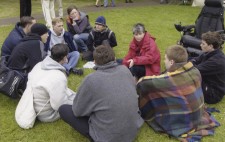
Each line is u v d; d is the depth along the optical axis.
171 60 3.46
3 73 3.95
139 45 4.80
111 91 2.91
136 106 3.04
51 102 3.48
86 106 3.05
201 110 3.51
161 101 3.49
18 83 3.89
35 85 3.57
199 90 3.50
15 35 4.59
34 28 4.20
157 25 9.29
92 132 3.07
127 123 2.96
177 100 3.39
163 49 6.88
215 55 4.14
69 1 13.38
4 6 11.49
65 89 3.55
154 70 4.72
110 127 2.93
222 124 3.89
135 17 10.34
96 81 2.94
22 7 7.17
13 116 3.90
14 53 4.13
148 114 3.69
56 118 3.79
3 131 3.59
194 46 5.59
